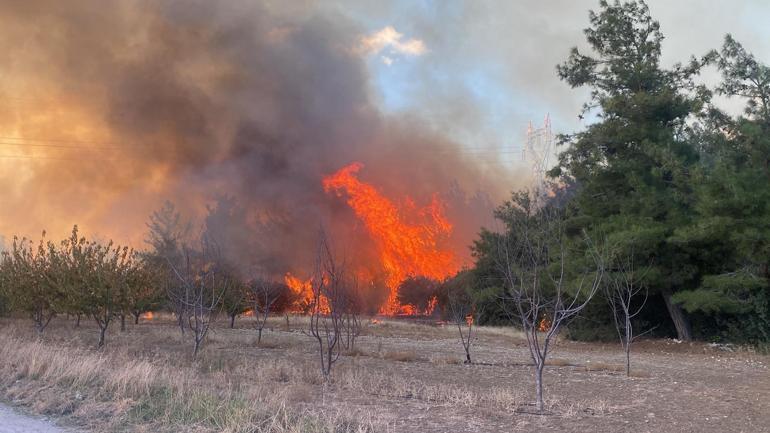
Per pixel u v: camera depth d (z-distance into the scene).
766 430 7.71
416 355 17.06
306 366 13.21
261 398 8.41
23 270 19.33
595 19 25.30
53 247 18.66
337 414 7.60
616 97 23.62
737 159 21.30
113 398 8.20
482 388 11.05
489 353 18.91
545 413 8.59
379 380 11.11
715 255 22.11
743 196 19.53
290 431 6.60
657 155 22.36
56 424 7.18
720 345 21.45
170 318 33.03
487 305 34.12
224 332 24.42
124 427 7.06
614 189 25.14
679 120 24.33
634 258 22.00
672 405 9.52
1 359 10.82
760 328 20.80
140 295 18.67
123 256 18.16
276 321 31.69
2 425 6.95
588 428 7.62
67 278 17.27
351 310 21.05
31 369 9.73
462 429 7.35
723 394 10.73
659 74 24.39
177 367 12.08
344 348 17.52
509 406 8.91
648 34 25.05
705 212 20.33
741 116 21.00
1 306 24.97
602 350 21.67
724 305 20.48
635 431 7.51
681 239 20.59
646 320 25.84
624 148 24.62
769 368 15.55
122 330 22.95
